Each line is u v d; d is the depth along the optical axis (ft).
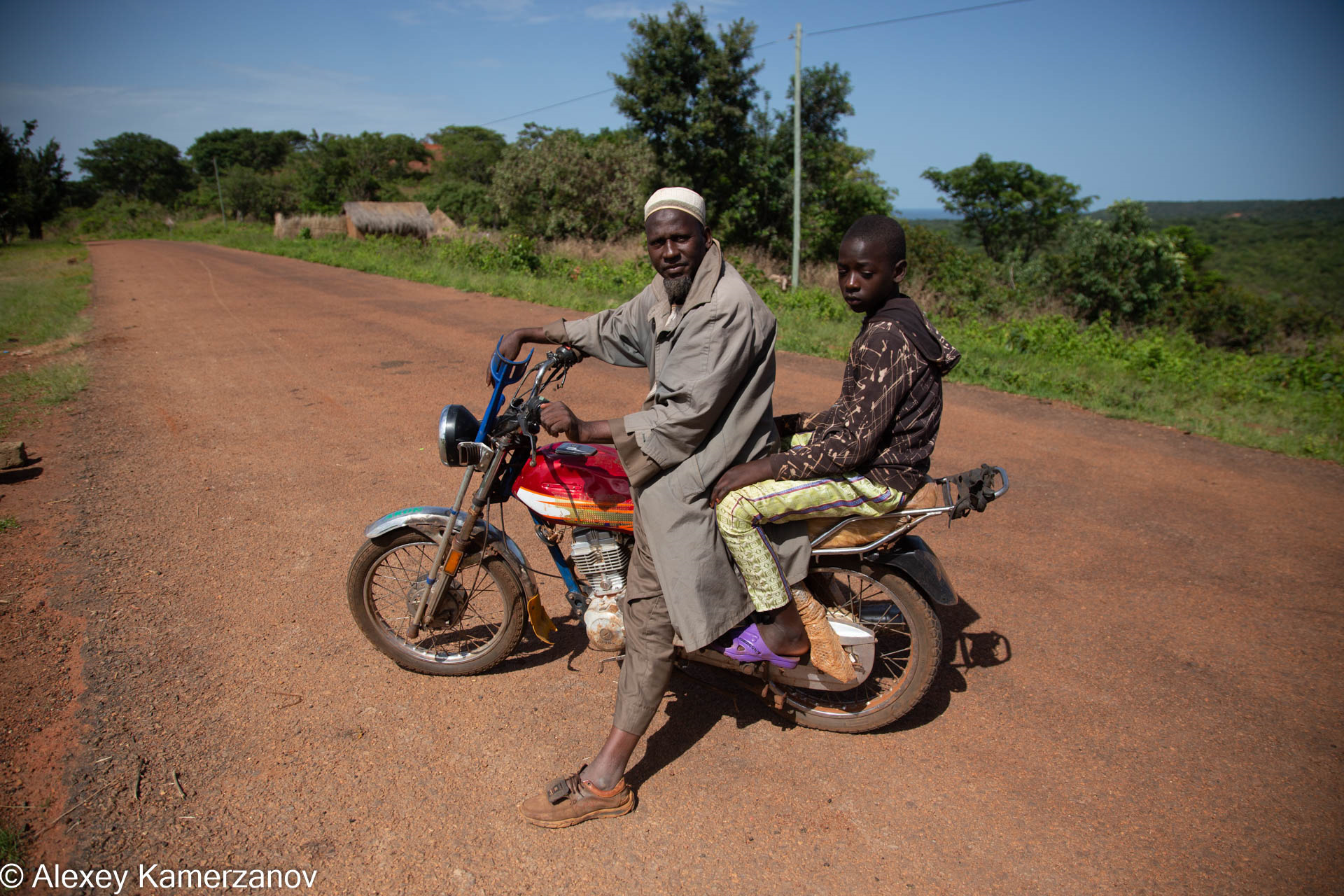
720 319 7.20
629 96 85.76
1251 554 13.83
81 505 14.79
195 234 157.17
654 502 7.69
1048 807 8.15
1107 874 7.34
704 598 7.70
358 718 9.25
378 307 41.09
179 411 21.29
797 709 9.32
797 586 8.43
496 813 7.93
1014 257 111.04
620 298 43.70
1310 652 10.87
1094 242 80.23
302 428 19.80
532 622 9.80
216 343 31.04
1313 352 32.07
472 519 9.23
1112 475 17.67
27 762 8.29
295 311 39.65
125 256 91.45
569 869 7.31
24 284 56.70
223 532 13.80
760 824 7.91
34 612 11.04
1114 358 31.32
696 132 83.56
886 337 7.59
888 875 7.32
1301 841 7.73
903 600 8.75
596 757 8.01
